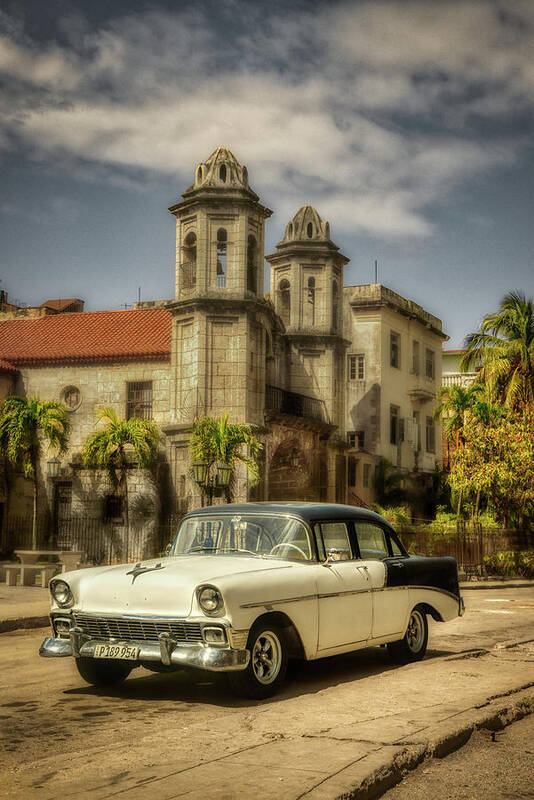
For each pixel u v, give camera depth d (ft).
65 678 26.89
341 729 17.80
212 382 101.96
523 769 16.20
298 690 24.56
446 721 18.53
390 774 14.99
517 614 51.49
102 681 25.25
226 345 102.53
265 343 107.76
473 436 102.58
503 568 97.30
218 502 97.66
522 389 123.34
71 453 112.68
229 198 103.60
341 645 25.80
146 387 111.65
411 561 29.99
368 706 20.53
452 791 14.85
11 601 54.85
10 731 19.70
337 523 27.58
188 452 101.09
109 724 20.38
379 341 138.92
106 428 102.68
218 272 107.86
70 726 20.20
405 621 29.07
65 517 110.73
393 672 26.03
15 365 117.29
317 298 121.80
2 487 111.45
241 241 103.91
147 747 16.92
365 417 138.00
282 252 122.42
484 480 98.32
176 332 106.11
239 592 22.22
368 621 27.04
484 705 20.52
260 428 100.99
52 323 127.03
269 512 27.07
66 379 115.03
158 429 107.65
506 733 19.07
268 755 15.71
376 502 134.31
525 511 103.71
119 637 23.38
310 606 24.53
